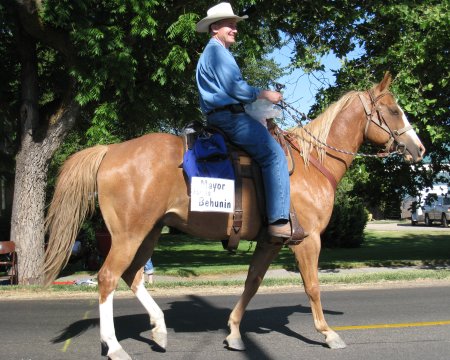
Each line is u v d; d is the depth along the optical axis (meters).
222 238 5.37
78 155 5.29
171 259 16.59
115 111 11.24
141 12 10.27
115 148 5.32
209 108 5.22
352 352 5.48
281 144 5.57
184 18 10.59
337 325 6.76
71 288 10.02
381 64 12.87
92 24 10.43
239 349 5.55
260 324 6.82
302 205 5.48
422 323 6.86
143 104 12.71
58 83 13.47
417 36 12.06
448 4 11.83
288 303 8.49
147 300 5.61
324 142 5.83
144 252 5.57
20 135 11.60
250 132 5.12
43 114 12.02
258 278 5.75
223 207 5.09
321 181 5.68
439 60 12.02
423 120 12.15
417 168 14.55
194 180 5.02
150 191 5.04
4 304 8.66
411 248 19.06
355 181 14.84
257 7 12.74
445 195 15.23
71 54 10.73
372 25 13.37
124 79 10.59
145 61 12.20
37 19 10.36
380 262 14.02
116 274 5.00
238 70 5.10
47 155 11.41
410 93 12.14
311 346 5.72
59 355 5.39
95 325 6.86
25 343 5.89
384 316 7.34
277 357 5.30
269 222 5.19
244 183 5.24
